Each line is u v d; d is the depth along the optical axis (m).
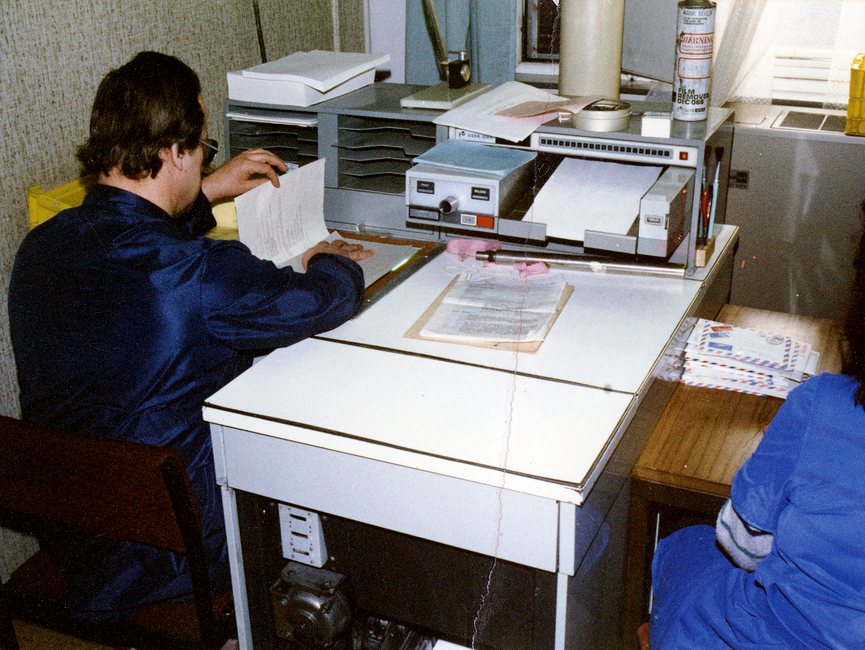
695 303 1.33
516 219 1.36
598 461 0.93
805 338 1.40
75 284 1.12
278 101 1.62
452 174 1.37
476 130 1.43
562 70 1.62
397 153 1.65
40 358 1.15
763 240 1.96
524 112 1.46
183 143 1.18
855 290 0.77
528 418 1.01
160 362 1.11
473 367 1.14
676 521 1.46
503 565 1.12
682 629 0.97
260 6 1.94
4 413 1.55
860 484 0.75
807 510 0.77
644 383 1.08
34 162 1.48
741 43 1.93
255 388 1.11
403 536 1.17
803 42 1.96
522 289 1.35
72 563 1.17
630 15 1.92
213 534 1.20
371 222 1.65
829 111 1.97
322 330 1.21
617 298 1.33
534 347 1.18
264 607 1.25
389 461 0.97
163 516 0.99
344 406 1.05
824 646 0.79
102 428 1.15
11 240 1.47
